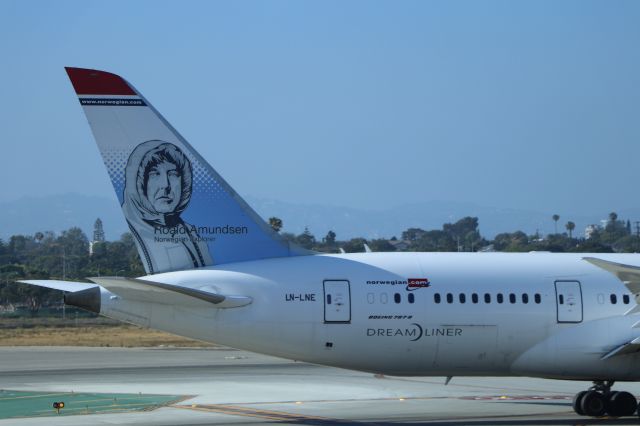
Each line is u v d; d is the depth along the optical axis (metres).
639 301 108.56
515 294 107.50
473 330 105.62
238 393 132.38
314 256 105.06
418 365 105.62
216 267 102.56
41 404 119.56
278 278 101.75
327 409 116.62
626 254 116.06
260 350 101.81
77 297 98.88
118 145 101.69
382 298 103.25
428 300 104.50
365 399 127.12
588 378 110.88
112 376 155.88
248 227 104.38
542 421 107.62
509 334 106.94
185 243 102.62
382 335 103.00
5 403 120.56
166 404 119.94
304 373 161.75
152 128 102.44
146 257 102.06
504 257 110.81
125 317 99.44
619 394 111.50
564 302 108.62
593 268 111.31
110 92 101.50
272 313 100.62
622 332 108.81
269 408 117.00
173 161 102.75
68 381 148.00
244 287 100.81
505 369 108.81
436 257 108.31
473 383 148.75
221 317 100.06
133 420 105.19
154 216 102.19
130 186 101.81
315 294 101.81
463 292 105.88
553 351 108.19
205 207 103.38
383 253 107.75
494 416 111.56
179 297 97.81
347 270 103.69
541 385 147.00
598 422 107.19
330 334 101.69
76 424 101.94
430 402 124.75
